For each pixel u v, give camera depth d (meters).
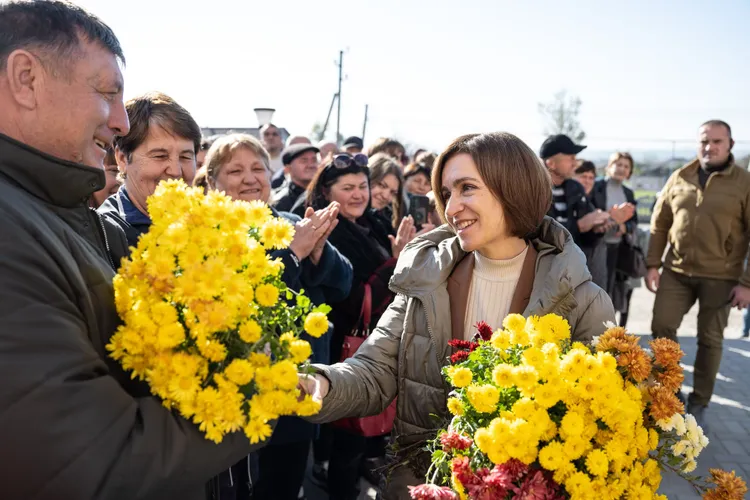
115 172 2.42
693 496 3.33
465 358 1.50
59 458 0.88
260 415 1.02
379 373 1.77
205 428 0.99
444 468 1.39
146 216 2.00
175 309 1.03
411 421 1.74
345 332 3.06
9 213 0.95
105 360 1.09
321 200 3.36
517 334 1.41
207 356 1.01
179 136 1.99
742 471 3.66
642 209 20.47
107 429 0.94
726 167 4.25
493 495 1.19
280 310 1.19
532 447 1.25
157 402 1.03
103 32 1.14
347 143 6.81
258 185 2.71
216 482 1.57
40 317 0.91
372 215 3.64
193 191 1.16
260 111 8.45
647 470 1.36
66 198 1.14
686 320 7.70
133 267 1.05
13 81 1.05
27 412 0.87
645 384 1.44
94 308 1.09
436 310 1.73
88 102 1.10
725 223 4.17
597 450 1.27
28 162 1.07
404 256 1.86
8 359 0.87
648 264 4.90
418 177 4.98
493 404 1.30
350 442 2.94
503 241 1.75
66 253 1.03
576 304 1.63
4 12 1.05
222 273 1.01
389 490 1.73
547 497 1.22
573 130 35.03
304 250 2.48
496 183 1.61
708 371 4.27
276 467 2.48
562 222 4.54
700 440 1.42
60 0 1.11
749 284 4.07
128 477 0.94
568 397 1.31
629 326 7.39
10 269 0.90
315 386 1.36
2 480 0.87
